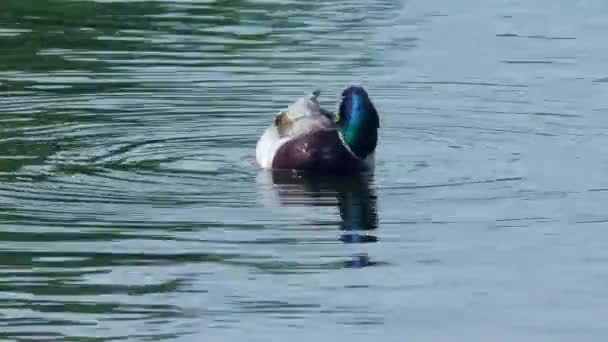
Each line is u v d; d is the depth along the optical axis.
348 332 12.12
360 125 16.89
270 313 12.50
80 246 14.08
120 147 17.84
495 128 19.05
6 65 21.73
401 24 24.69
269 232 14.63
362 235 14.60
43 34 23.66
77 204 15.42
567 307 12.72
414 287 13.16
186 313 12.45
